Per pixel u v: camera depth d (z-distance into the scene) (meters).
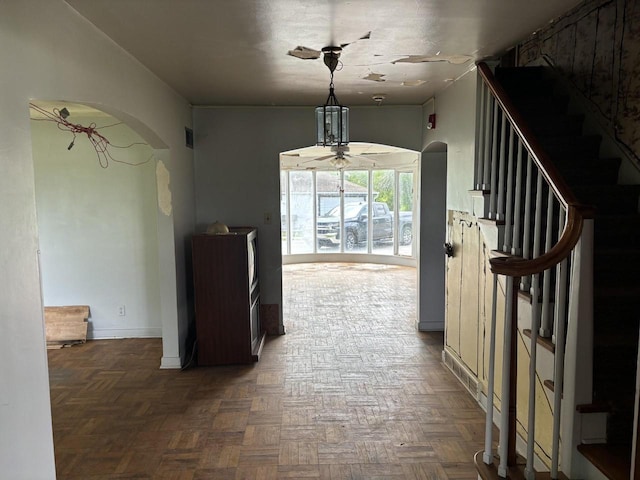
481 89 3.37
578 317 1.91
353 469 2.67
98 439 3.02
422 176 5.16
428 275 5.23
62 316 5.03
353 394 3.65
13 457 1.67
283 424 3.19
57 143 4.94
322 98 4.63
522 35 2.75
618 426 1.96
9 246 1.65
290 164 9.47
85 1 2.14
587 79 3.19
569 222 1.92
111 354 4.64
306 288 7.63
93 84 2.48
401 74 3.69
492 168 3.10
